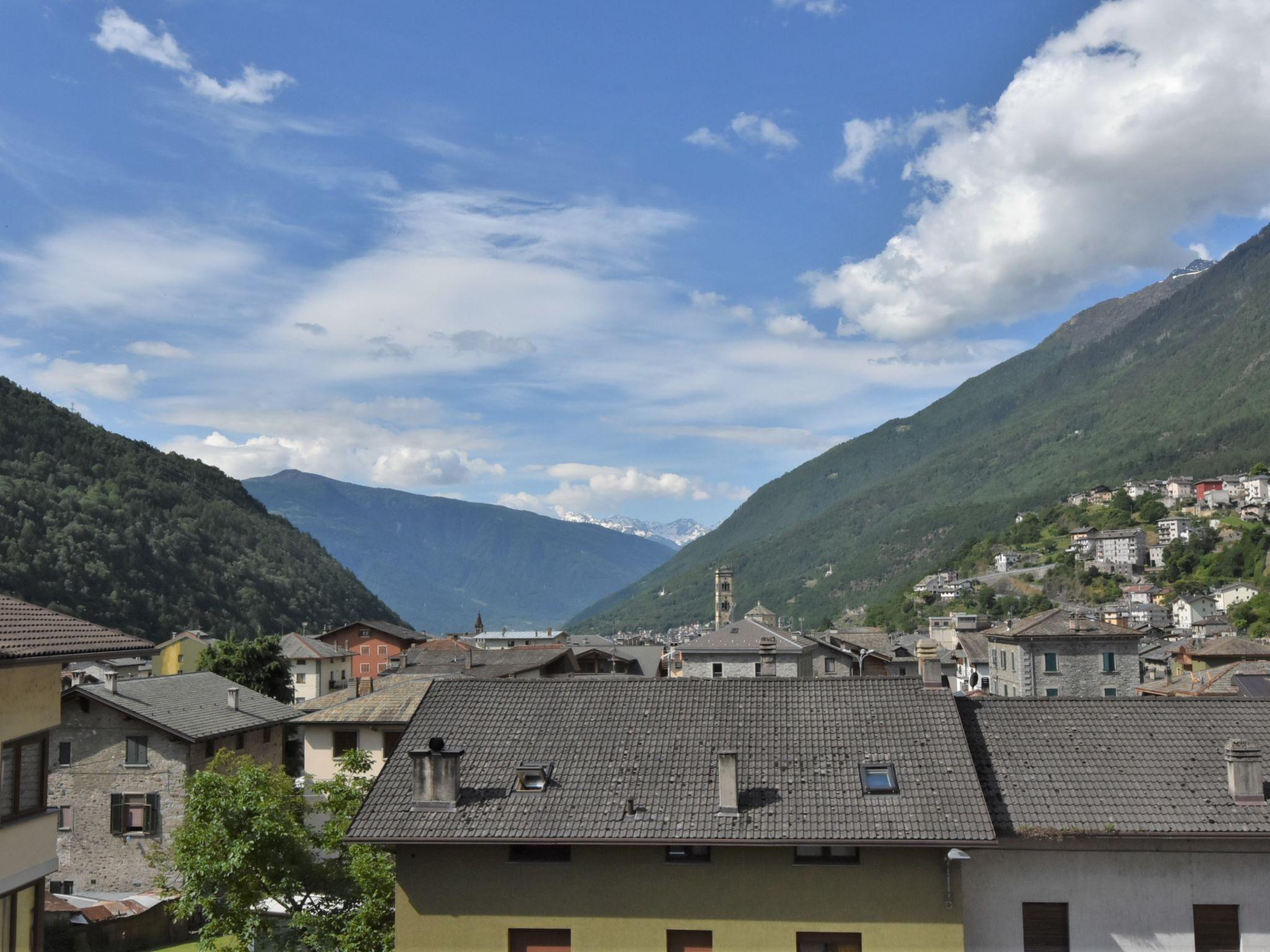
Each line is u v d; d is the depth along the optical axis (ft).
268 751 192.03
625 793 78.74
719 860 76.38
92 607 545.44
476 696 91.76
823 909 75.05
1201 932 75.20
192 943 136.46
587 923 76.23
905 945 74.08
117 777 165.48
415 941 76.95
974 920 76.23
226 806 92.38
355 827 77.10
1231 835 73.82
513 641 579.89
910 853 75.10
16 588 516.73
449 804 78.02
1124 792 78.33
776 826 74.43
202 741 168.14
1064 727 85.35
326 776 190.80
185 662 404.77
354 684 261.65
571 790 79.46
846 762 80.18
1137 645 244.22
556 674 297.12
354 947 87.92
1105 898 75.56
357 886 94.32
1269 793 77.97
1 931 73.77
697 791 78.38
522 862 77.46
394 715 190.49
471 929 76.79
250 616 639.76
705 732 84.69
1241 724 84.94
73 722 167.53
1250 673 222.69
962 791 76.59
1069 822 75.66
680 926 75.72
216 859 90.68
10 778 74.59
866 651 362.94
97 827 164.66
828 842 73.05
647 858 76.74
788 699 88.07
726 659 293.23
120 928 134.31
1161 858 75.82
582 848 77.10
